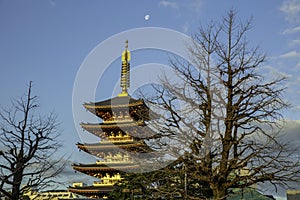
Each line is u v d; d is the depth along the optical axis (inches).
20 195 1389.0
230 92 1249.4
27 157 1300.4
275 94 1233.4
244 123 1216.8
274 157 1161.4
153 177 1483.8
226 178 1196.5
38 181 1323.8
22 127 1328.7
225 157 1205.7
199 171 1211.9
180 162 1337.4
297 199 1648.6
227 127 1224.8
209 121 1246.3
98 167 2228.1
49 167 1362.0
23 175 1289.4
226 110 1239.5
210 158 1226.0
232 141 1205.1
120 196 1644.9
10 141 1305.4
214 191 1190.3
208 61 1312.7
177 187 1348.4
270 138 1174.3
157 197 1412.4
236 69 1264.8
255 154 1162.0
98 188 2245.3
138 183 1572.3
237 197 1539.1
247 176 1180.5
